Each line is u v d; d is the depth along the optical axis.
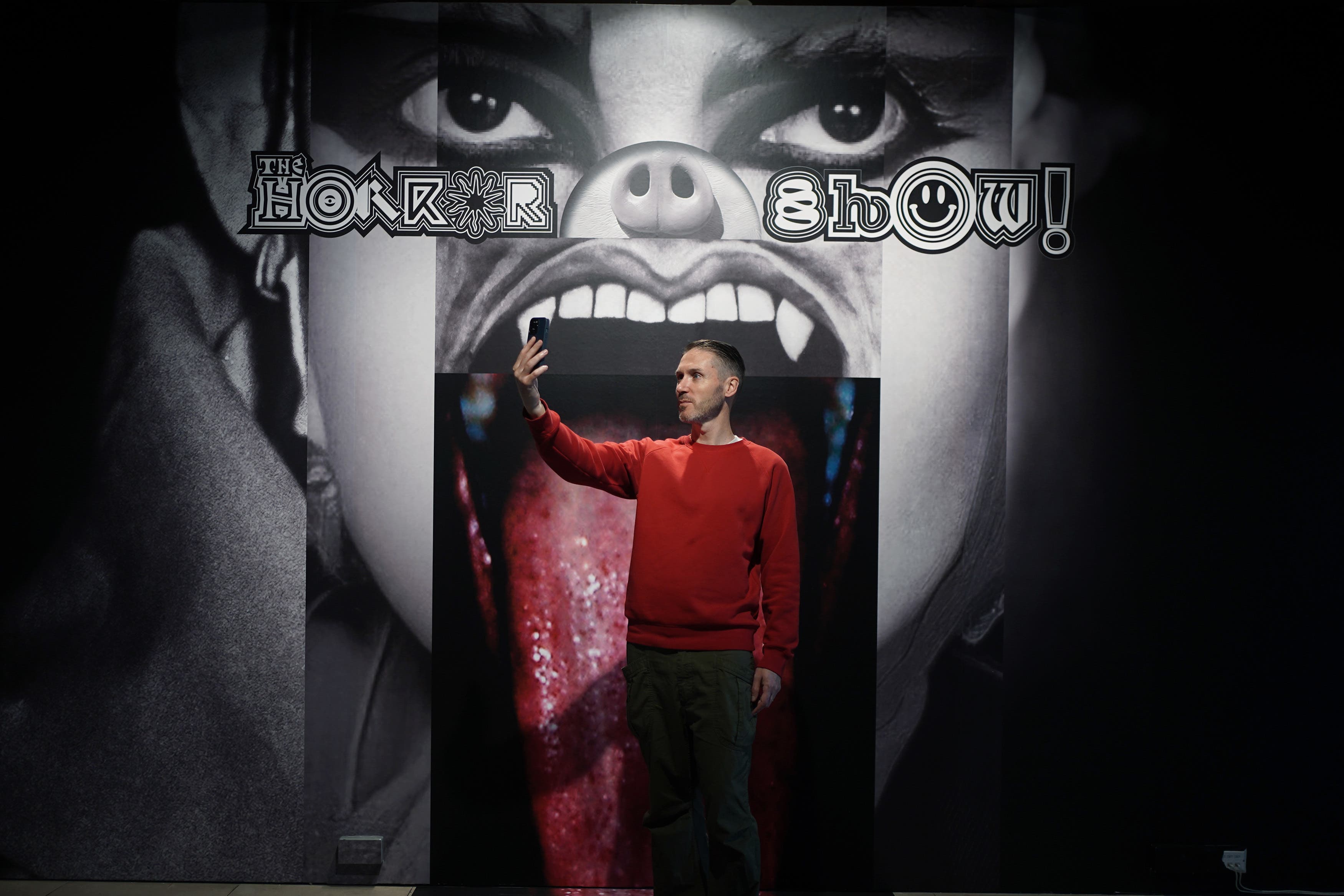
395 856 2.80
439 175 2.79
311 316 2.79
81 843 2.82
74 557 2.81
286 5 2.78
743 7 2.77
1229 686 2.79
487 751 2.79
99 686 2.81
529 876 2.80
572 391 2.78
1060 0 2.76
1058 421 2.79
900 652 2.79
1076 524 2.79
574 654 2.79
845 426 2.79
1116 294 2.79
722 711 2.31
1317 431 2.79
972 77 2.77
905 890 2.79
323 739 2.80
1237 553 2.79
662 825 2.43
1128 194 2.79
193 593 2.80
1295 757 2.79
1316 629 2.79
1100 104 2.78
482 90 2.78
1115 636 2.79
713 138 2.78
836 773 2.79
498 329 2.79
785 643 2.38
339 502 2.79
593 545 2.79
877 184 2.78
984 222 2.78
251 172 2.79
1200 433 2.79
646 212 2.78
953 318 2.78
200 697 2.81
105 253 2.79
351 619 2.80
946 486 2.78
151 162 2.79
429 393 2.79
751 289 2.78
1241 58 2.77
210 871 2.81
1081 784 2.79
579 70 2.77
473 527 2.79
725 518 2.35
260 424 2.79
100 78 2.79
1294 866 2.79
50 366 2.79
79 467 2.80
